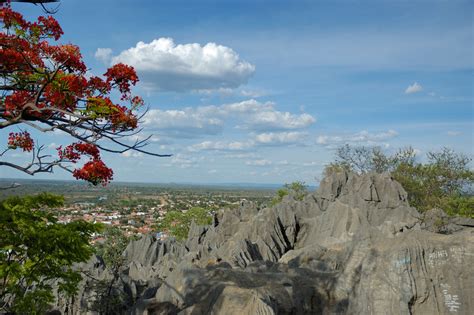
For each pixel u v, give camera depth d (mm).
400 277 26203
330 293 31094
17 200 20750
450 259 26203
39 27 18672
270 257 54500
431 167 71062
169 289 36000
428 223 50750
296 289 31391
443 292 25719
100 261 59094
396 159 78938
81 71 19250
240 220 74375
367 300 27062
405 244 27156
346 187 66438
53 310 50438
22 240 20031
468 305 25172
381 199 60000
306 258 41531
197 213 115688
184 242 80375
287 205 63719
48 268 23266
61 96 18234
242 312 27719
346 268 31953
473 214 61781
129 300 48500
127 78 19297
